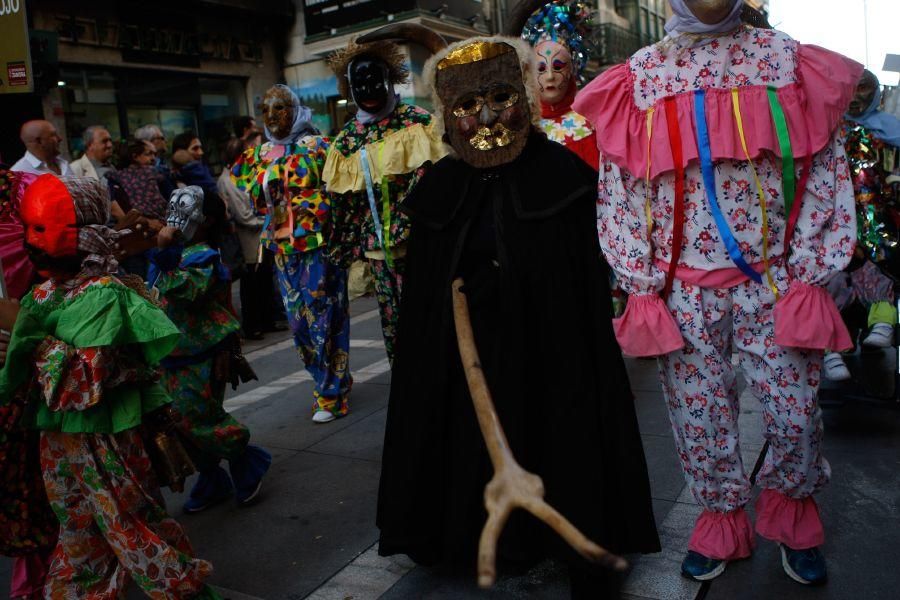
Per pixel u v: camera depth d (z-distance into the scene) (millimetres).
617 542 2500
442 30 15703
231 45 14070
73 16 11141
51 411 2328
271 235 4766
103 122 11719
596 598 2492
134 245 2957
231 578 2947
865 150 4020
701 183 2393
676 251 2447
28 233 2373
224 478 3660
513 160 2623
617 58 23359
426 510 2723
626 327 2475
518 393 2510
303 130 4875
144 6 12250
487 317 2598
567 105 4074
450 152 2781
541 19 4121
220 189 7375
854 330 4898
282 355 6773
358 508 3488
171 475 2516
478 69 2590
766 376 2482
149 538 2375
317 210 4555
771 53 2314
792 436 2480
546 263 2535
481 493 2594
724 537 2662
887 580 2594
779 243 2387
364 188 4219
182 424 3316
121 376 2348
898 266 4043
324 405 4793
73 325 2275
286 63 15414
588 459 2467
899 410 4102
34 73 6934
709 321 2475
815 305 2336
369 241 4273
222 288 3457
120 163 6691
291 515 3475
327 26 14969
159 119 12711
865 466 3512
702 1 2232
